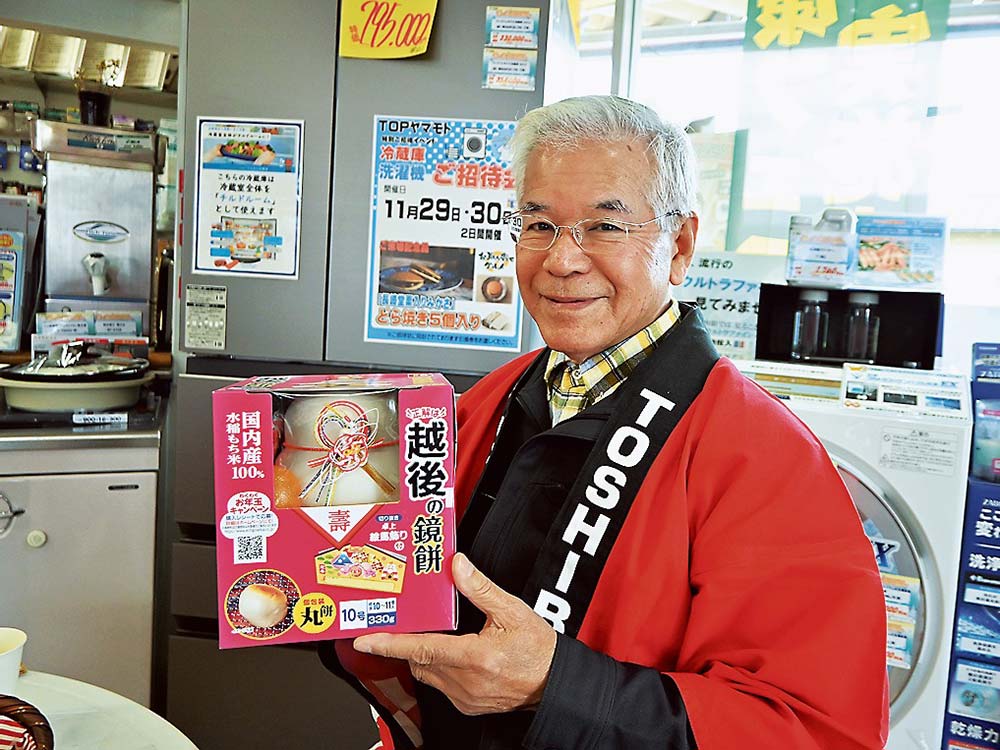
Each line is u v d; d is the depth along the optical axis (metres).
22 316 2.68
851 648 0.77
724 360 0.97
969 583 1.91
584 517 0.88
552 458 0.95
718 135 2.72
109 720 1.04
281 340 2.06
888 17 2.62
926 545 1.85
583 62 2.85
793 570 0.80
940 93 2.61
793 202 2.75
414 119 1.95
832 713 0.76
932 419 1.84
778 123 2.75
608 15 2.79
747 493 0.84
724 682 0.78
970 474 1.97
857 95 2.68
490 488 1.05
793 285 2.20
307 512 0.77
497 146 1.93
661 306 0.98
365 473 0.78
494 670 0.73
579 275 0.91
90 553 2.09
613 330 0.94
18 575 2.05
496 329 1.98
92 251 2.67
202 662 2.07
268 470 0.77
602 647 0.87
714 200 2.75
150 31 2.62
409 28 1.92
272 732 2.08
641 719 0.74
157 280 2.90
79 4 2.55
